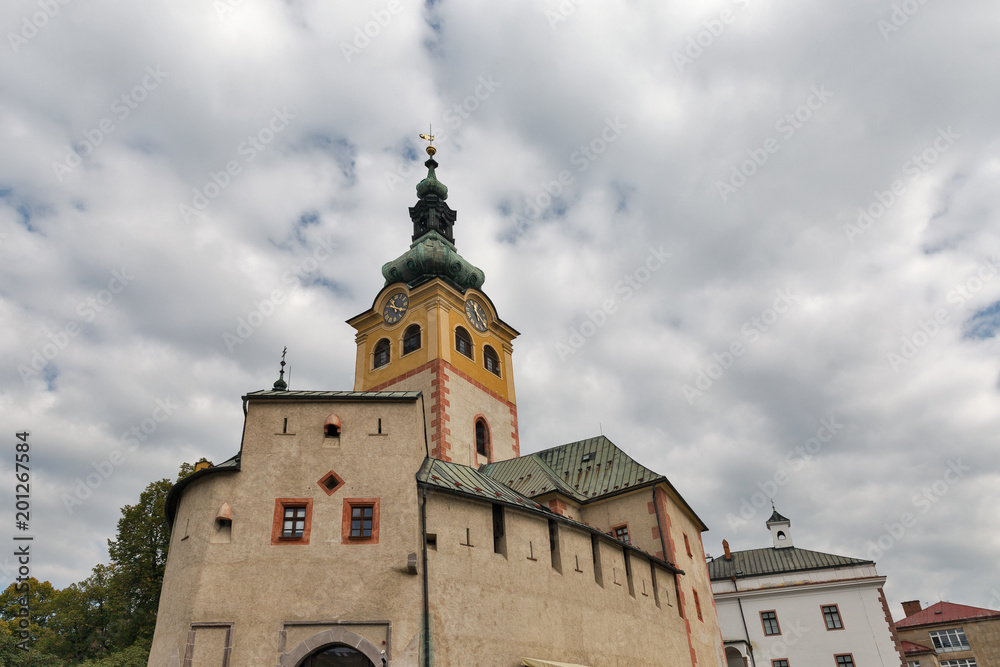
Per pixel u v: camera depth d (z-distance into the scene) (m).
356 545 25.16
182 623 23.61
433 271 54.69
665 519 41.88
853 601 63.03
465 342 52.72
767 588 65.50
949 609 77.62
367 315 55.12
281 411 27.58
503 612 27.67
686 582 43.38
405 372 50.09
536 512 31.61
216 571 24.28
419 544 25.81
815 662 62.09
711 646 44.78
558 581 31.14
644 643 35.31
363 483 26.38
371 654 23.23
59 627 53.28
